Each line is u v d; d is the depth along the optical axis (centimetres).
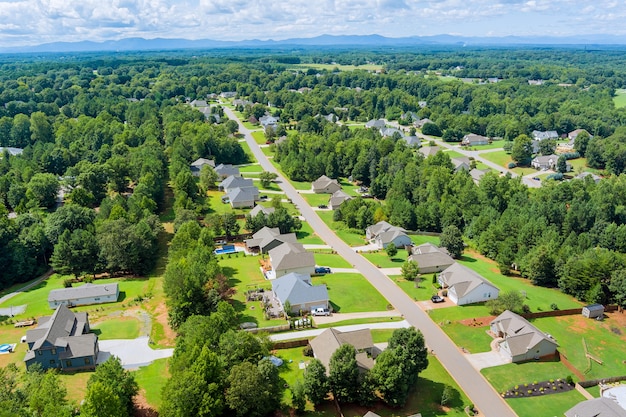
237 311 9056
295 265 10500
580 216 13162
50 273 11400
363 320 8800
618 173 19650
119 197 13638
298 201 16538
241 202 15475
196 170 18762
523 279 11069
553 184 16150
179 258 10350
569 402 6862
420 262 10981
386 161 18112
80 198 14088
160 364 7488
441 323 8738
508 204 14412
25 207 13725
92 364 7419
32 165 16638
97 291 9644
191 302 8400
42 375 6638
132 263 10906
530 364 7694
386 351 6750
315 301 9062
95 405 5519
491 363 7688
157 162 16850
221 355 6662
